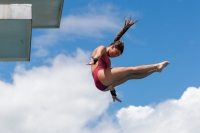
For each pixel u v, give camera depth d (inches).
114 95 272.1
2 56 373.1
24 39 350.9
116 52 264.7
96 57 254.2
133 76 261.7
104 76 259.1
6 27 331.0
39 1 351.6
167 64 260.2
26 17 319.0
